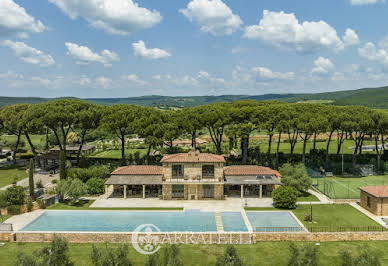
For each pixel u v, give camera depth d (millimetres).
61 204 43219
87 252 29359
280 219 36625
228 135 60656
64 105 61375
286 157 66625
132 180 45969
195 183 44438
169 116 63719
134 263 27078
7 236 31953
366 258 22906
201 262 27328
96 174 52469
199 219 36906
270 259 27641
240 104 66188
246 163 63656
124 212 39656
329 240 31703
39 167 68438
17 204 39844
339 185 51469
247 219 36531
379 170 62156
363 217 36906
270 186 48906
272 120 58406
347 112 61781
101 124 58969
